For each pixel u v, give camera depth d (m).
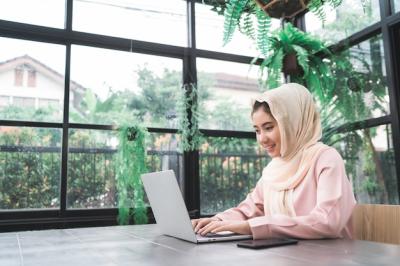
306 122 1.25
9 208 2.52
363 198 2.71
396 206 1.12
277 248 0.82
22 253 0.84
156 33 3.10
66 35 2.75
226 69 3.23
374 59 2.69
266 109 1.26
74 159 2.69
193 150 2.97
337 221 0.97
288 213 1.18
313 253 0.75
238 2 1.66
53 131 2.66
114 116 2.79
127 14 3.02
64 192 2.62
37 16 2.74
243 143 3.17
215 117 3.10
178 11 3.21
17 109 2.58
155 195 1.04
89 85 2.80
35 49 2.70
